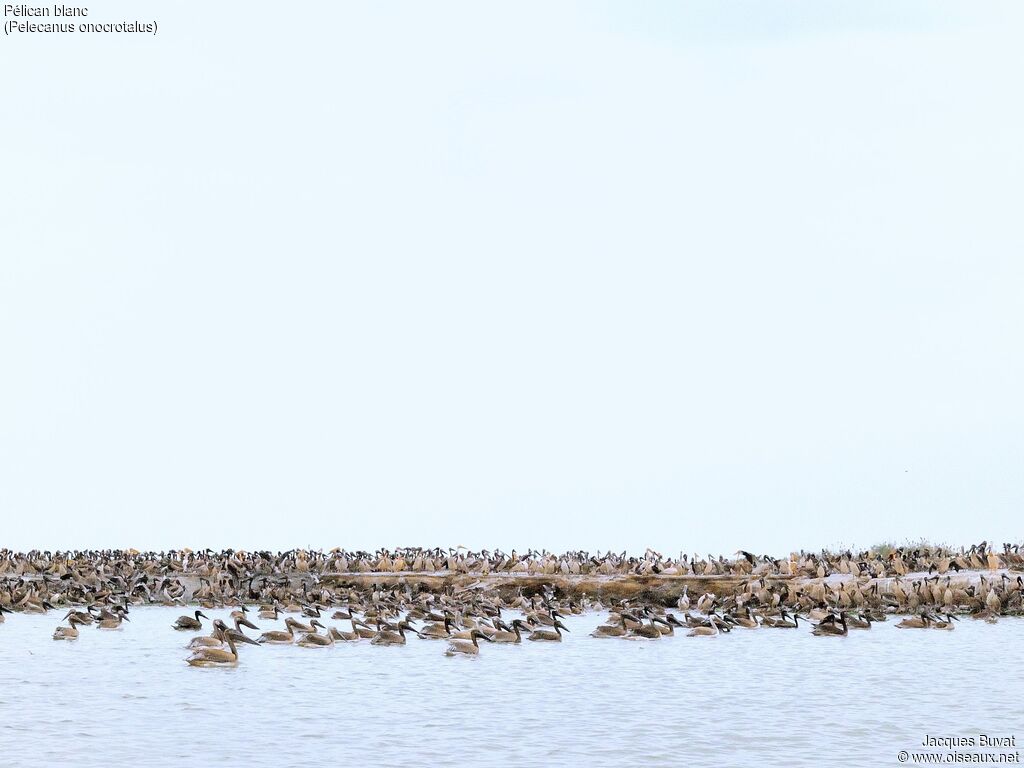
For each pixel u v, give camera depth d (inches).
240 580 2984.7
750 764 1083.9
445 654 1825.8
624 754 1119.0
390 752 1119.6
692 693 1456.7
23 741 1154.7
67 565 3250.5
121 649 1868.8
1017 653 1807.3
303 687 1493.6
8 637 2046.0
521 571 3075.8
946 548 3272.6
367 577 3053.6
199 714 1300.4
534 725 1251.2
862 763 1093.1
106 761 1075.3
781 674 1616.6
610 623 2177.7
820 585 2596.0
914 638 2015.3
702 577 2751.0
